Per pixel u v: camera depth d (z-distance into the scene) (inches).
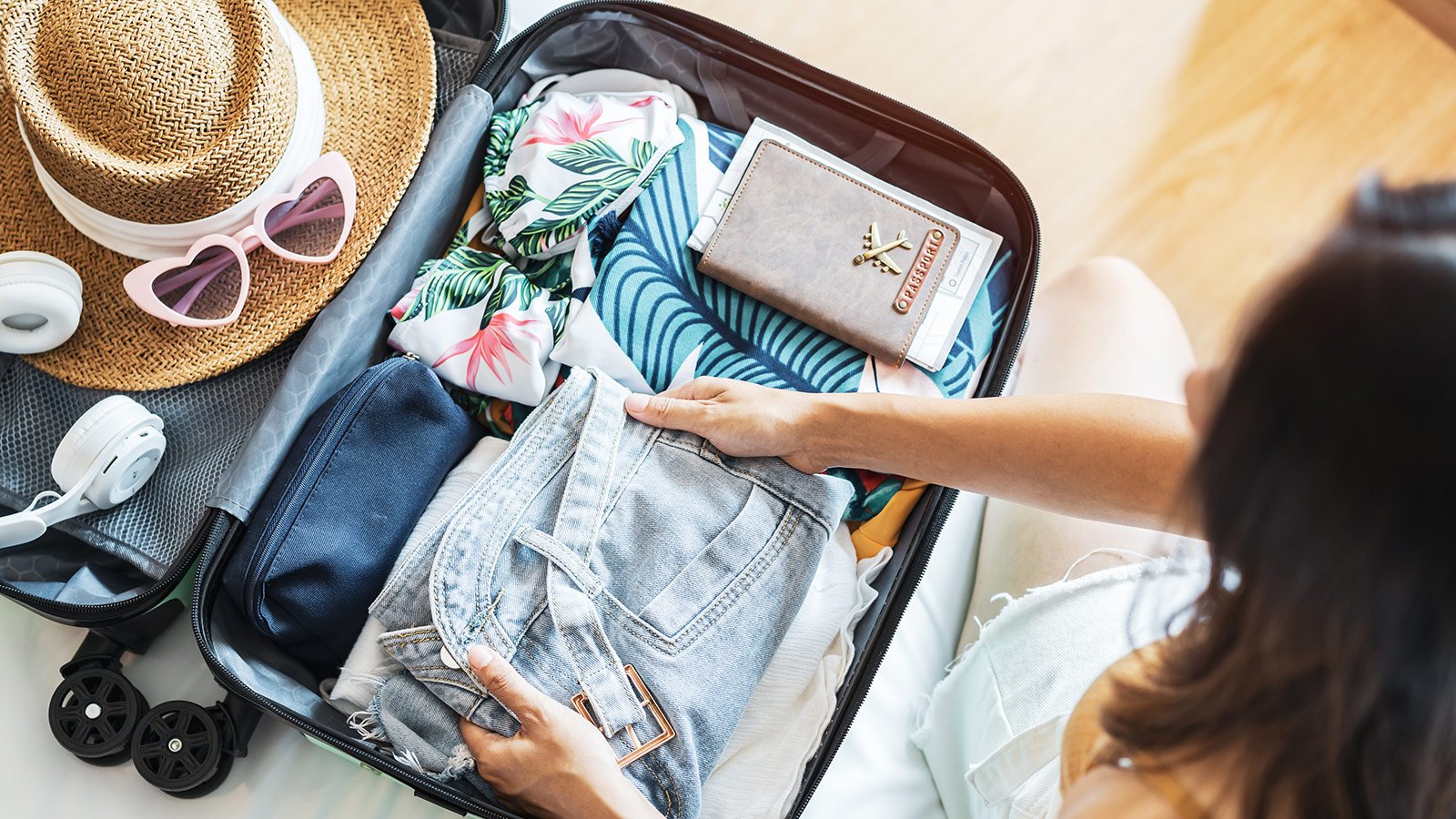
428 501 30.1
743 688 27.8
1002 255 35.6
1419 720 9.8
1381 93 50.5
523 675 26.4
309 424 28.9
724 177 34.2
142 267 27.9
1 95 29.8
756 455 29.2
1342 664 9.7
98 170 26.2
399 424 29.1
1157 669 14.1
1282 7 51.3
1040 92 49.9
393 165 31.7
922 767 33.5
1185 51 50.8
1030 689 28.0
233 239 28.6
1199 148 49.6
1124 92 50.1
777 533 28.8
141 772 29.3
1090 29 50.8
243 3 27.9
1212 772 12.9
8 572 28.0
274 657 28.6
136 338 29.6
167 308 28.6
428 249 33.4
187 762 29.6
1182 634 12.9
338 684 27.8
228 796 30.5
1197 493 10.7
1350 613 9.4
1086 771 16.2
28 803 29.8
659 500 28.5
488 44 34.3
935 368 32.7
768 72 35.1
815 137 36.4
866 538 32.3
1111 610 28.0
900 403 27.7
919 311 32.8
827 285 32.6
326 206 31.1
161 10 26.6
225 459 29.3
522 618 26.8
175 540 28.7
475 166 34.2
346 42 33.0
